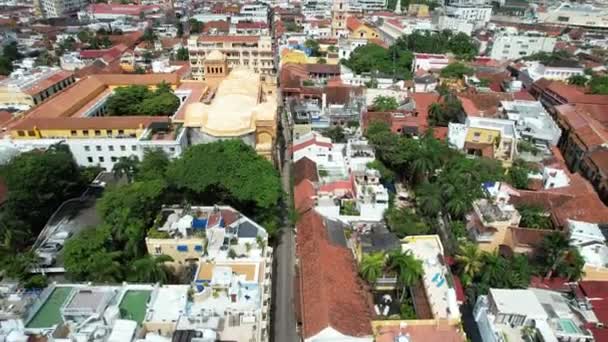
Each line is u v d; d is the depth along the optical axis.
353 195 73.00
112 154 89.88
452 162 81.25
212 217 61.22
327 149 85.25
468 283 56.81
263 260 52.78
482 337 49.38
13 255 58.66
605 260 60.16
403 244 60.38
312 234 61.31
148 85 123.56
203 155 70.00
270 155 87.88
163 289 47.62
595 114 114.38
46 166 72.56
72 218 75.38
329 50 169.88
